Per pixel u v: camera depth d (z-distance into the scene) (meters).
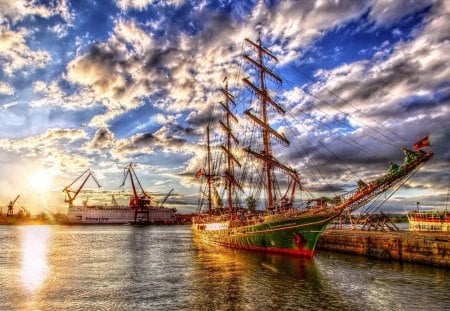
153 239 120.75
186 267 47.94
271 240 58.34
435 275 35.50
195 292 32.34
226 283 35.94
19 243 99.06
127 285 36.12
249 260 51.66
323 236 62.03
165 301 29.50
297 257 52.72
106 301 29.72
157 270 45.97
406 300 27.94
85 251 75.38
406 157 44.66
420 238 43.72
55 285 36.31
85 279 39.75
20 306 28.25
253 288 33.31
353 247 53.28
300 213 53.59
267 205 65.62
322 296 29.92
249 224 64.88
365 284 33.38
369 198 47.97
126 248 82.81
